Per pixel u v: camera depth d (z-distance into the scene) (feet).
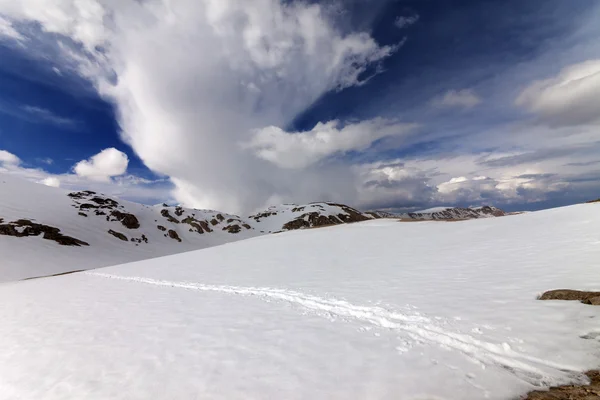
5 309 51.29
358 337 24.84
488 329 22.29
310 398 16.49
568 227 63.77
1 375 23.67
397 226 145.18
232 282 59.41
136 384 20.15
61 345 29.48
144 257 350.23
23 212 315.99
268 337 26.89
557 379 15.80
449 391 15.71
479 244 65.62
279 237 178.09
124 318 38.52
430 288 36.35
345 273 55.31
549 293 27.40
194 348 25.76
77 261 254.27
